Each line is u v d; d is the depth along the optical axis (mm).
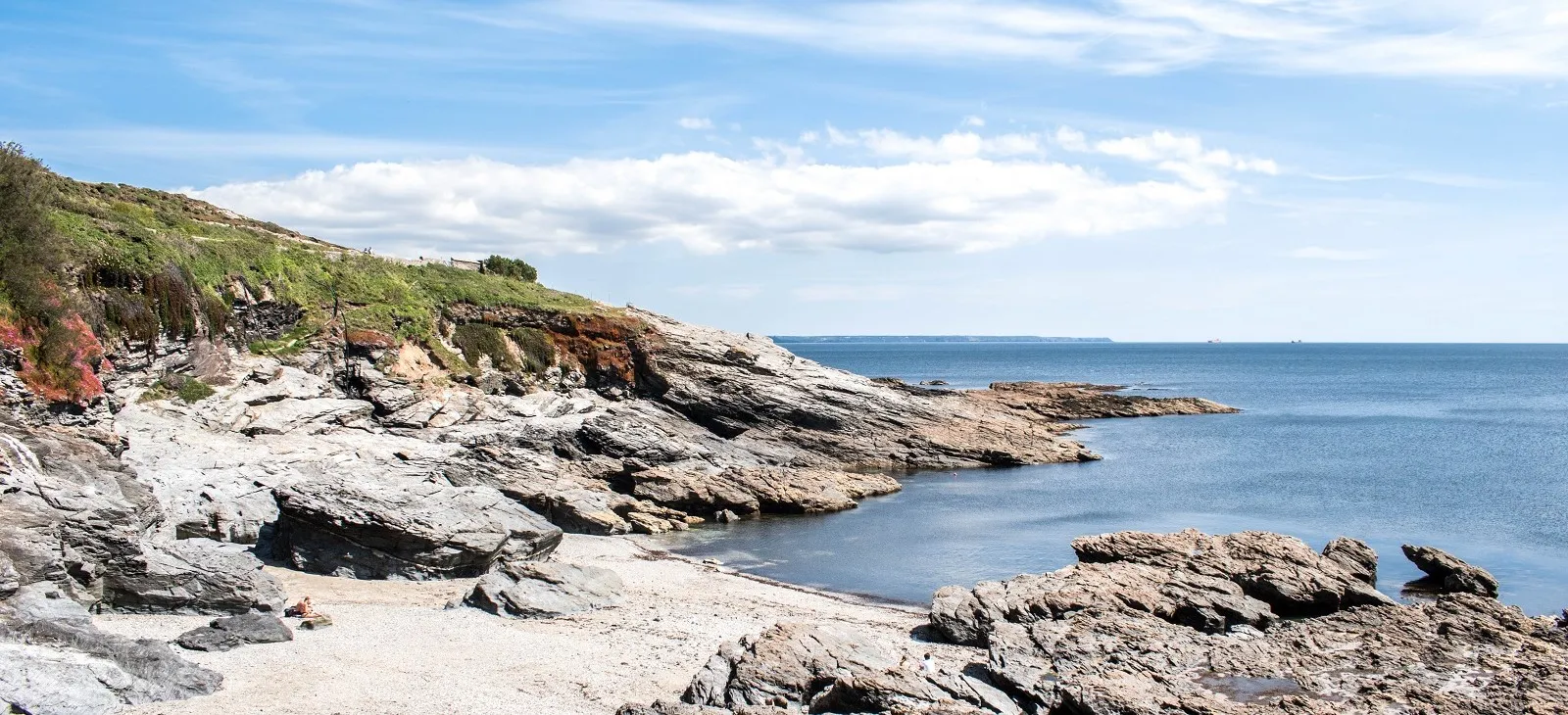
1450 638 33469
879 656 32156
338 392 71375
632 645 35312
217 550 38375
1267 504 71000
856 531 61125
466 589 43094
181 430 57469
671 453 73375
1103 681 28938
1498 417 139625
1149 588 40062
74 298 53594
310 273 76188
